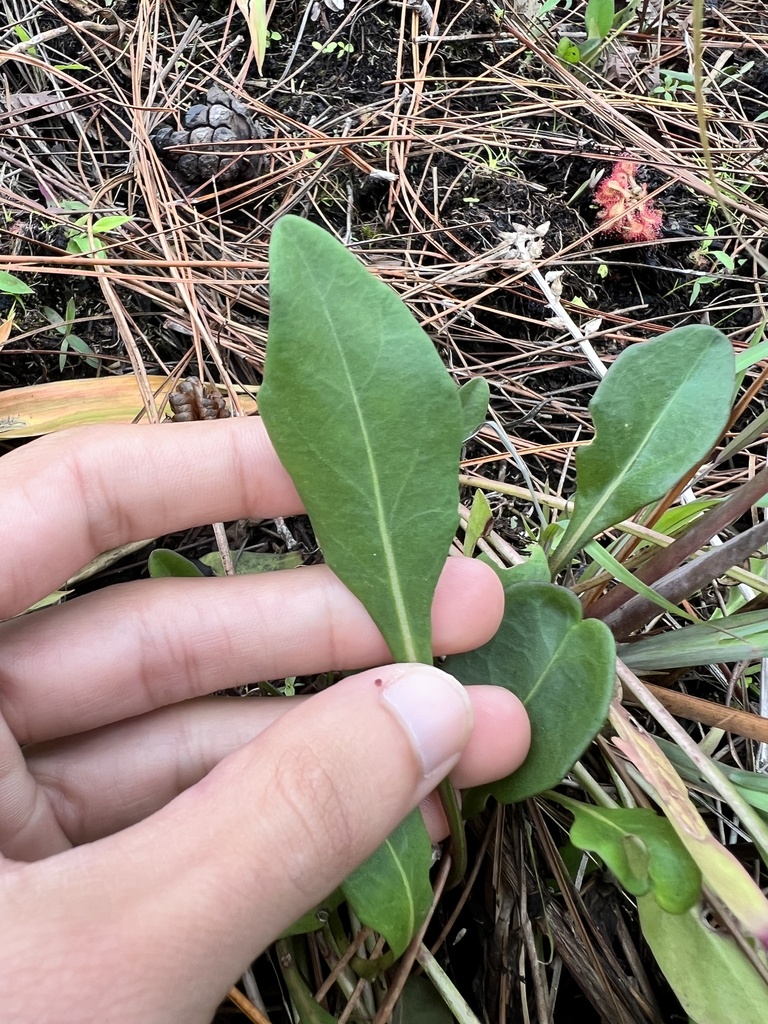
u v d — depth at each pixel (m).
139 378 0.23
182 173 0.28
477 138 0.31
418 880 0.13
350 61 0.33
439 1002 0.16
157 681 0.16
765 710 0.19
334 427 0.13
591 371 0.26
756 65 0.36
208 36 0.33
